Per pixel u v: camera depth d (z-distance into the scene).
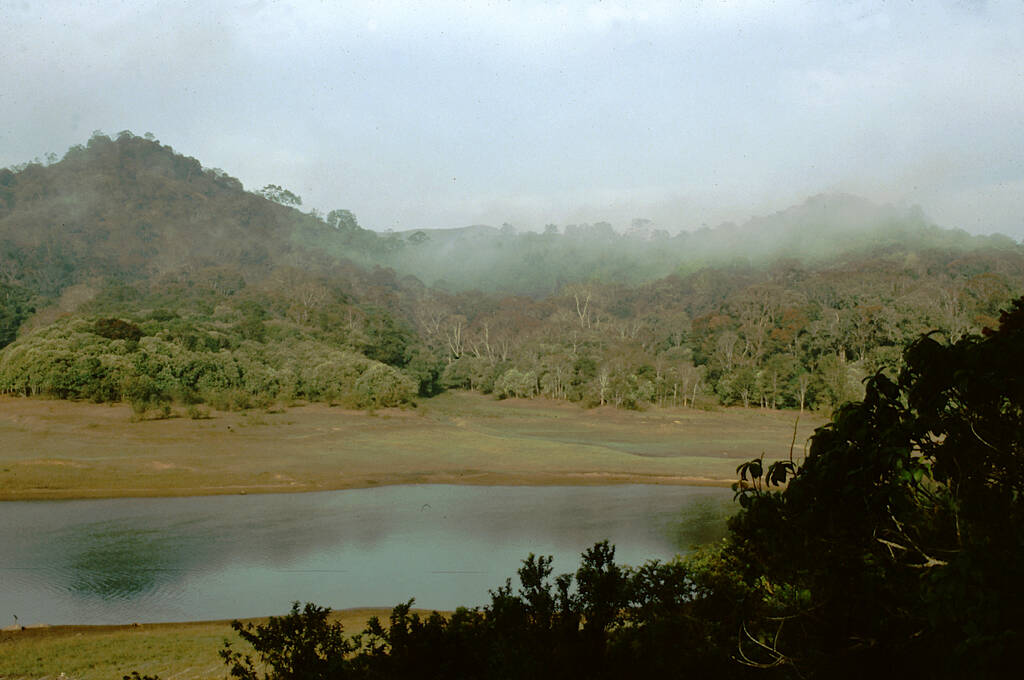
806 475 4.38
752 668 4.96
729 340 102.50
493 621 5.76
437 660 5.73
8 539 29.06
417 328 142.75
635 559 26.02
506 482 45.22
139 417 65.44
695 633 5.39
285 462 49.97
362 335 106.81
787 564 4.67
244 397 75.62
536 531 31.06
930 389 4.13
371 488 43.09
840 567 4.31
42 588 22.58
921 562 4.16
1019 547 3.52
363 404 81.69
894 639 4.13
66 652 15.77
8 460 46.59
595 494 41.25
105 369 71.75
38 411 66.12
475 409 92.00
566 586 5.84
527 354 109.62
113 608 20.77
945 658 3.65
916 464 4.05
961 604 3.41
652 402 94.12
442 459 53.34
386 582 23.22
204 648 16.03
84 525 31.91
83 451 51.66
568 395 96.94
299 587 22.81
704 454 59.88
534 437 71.12
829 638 4.34
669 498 39.84
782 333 102.88
